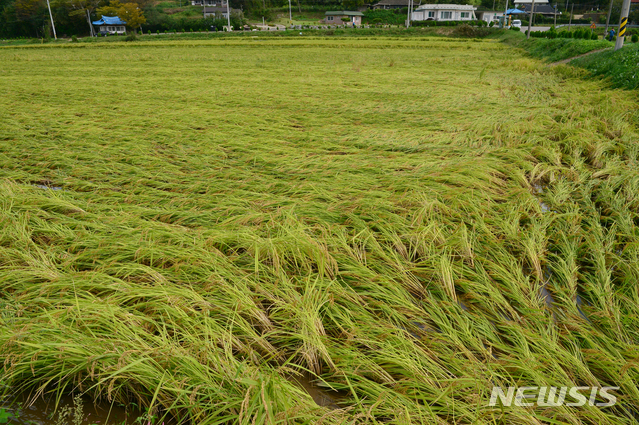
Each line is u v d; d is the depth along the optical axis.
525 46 29.16
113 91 12.32
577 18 66.38
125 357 2.23
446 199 4.66
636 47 13.40
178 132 7.40
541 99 10.68
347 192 4.84
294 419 1.94
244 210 4.32
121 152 6.41
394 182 5.12
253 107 10.08
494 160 5.95
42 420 2.19
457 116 8.96
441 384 2.24
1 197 4.45
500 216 4.28
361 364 2.40
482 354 2.54
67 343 2.33
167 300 2.79
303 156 6.10
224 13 75.38
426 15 64.06
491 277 3.35
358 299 2.98
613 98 9.42
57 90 12.45
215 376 2.22
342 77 15.62
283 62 22.06
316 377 2.47
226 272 3.21
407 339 2.55
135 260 3.40
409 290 3.23
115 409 2.27
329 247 3.62
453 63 21.03
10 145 6.65
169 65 21.09
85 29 70.88
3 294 3.04
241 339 2.67
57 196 4.67
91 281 3.02
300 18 82.44
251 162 6.04
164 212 4.29
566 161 6.19
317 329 2.67
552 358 2.39
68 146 6.68
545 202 4.86
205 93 11.80
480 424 1.96
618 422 2.05
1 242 3.69
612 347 2.50
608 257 3.51
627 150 6.25
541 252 3.60
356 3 78.81
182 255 3.40
